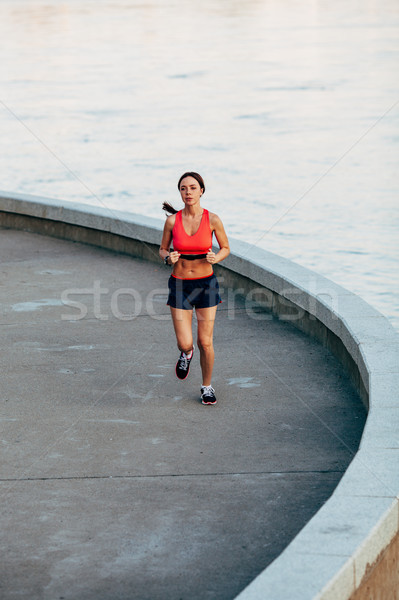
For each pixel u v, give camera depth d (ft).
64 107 366.22
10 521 37.14
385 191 214.69
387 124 312.50
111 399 51.60
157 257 86.22
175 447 44.88
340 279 147.54
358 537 31.76
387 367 48.73
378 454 38.60
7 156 275.80
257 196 213.87
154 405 50.78
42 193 225.76
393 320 125.39
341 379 55.31
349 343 54.44
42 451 44.16
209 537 35.94
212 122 326.65
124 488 40.22
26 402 50.88
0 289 76.69
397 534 35.01
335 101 363.97
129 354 59.88
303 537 31.78
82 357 59.06
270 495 39.58
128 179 238.07
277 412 49.78
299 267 69.77
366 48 545.85
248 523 37.06
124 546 35.19
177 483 40.73
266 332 65.21
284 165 251.39
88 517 37.52
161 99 382.63
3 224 105.60
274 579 29.22
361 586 31.50
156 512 37.96
